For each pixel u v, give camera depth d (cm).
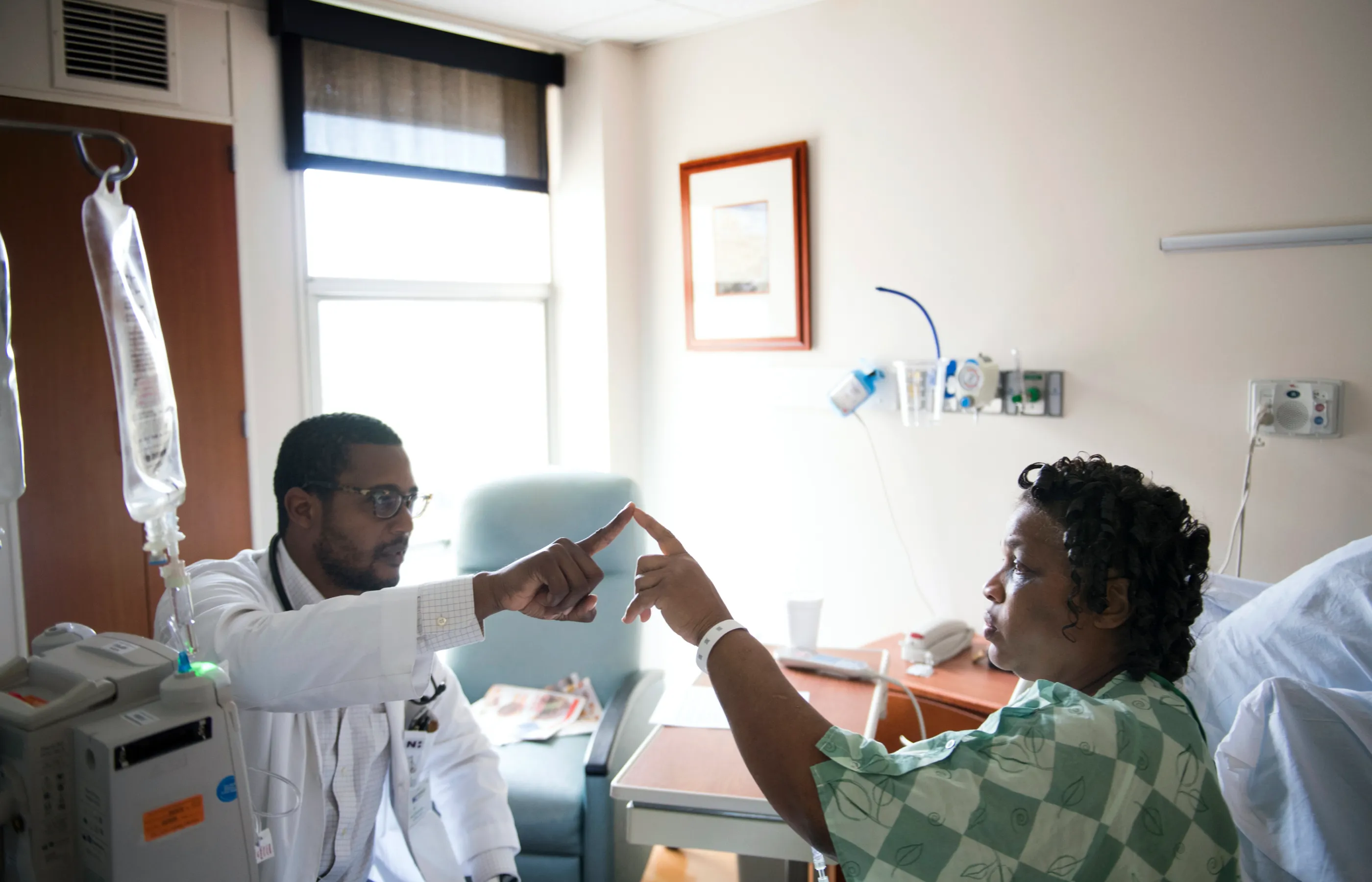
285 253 277
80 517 239
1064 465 105
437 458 323
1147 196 228
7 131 226
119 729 89
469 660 266
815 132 289
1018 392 250
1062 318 244
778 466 308
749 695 97
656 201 331
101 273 99
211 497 263
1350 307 201
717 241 312
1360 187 199
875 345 282
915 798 85
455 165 310
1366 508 202
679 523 338
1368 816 119
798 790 90
